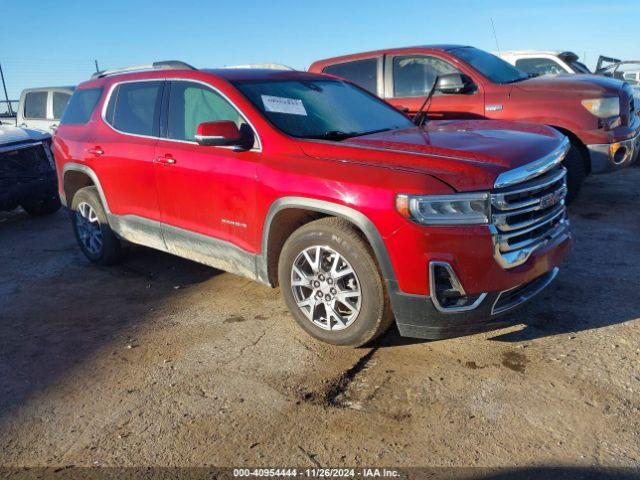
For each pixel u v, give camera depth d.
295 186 3.56
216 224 4.24
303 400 3.15
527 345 3.57
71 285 5.28
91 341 4.04
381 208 3.17
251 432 2.89
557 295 4.26
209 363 3.61
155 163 4.61
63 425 3.06
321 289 3.62
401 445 2.73
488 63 7.21
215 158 4.13
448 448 2.68
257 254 3.98
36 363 3.77
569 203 6.56
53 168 7.97
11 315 4.63
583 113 6.20
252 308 4.44
